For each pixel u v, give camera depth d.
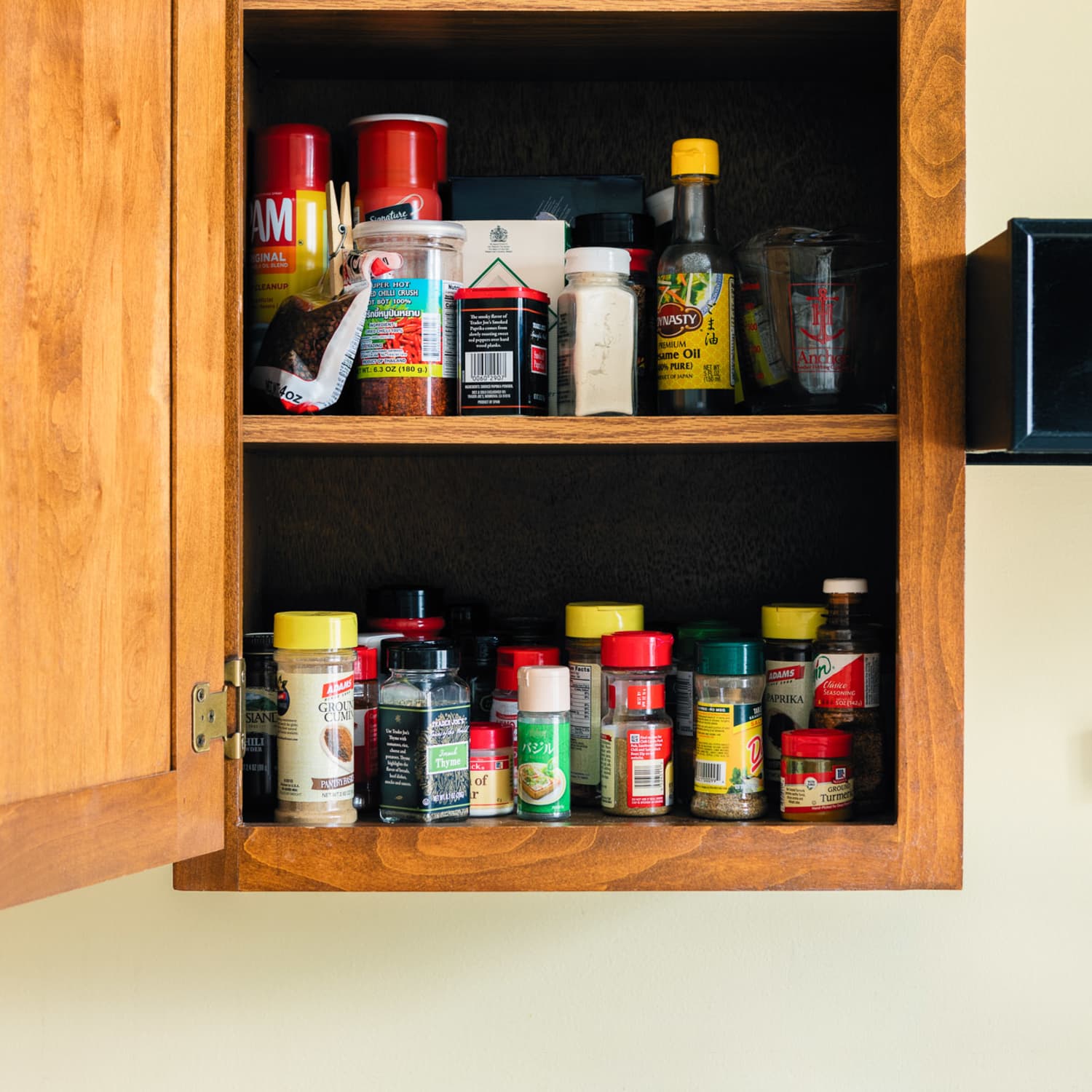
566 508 1.13
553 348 0.98
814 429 0.88
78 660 0.73
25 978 1.16
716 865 0.87
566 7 0.90
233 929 1.17
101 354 0.75
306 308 0.93
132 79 0.77
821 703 0.95
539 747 0.91
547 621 1.07
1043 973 1.17
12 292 0.69
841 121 1.12
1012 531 1.18
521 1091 1.16
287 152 0.97
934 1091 1.16
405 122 0.99
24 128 0.69
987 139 1.18
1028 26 1.18
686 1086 1.16
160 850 0.79
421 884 0.87
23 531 0.69
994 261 0.83
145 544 0.78
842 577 1.12
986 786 1.18
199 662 0.82
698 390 0.93
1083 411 0.79
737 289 0.97
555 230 0.99
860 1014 1.17
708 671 0.92
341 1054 1.16
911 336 0.87
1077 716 1.17
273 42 1.00
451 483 1.13
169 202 0.80
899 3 0.88
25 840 0.69
